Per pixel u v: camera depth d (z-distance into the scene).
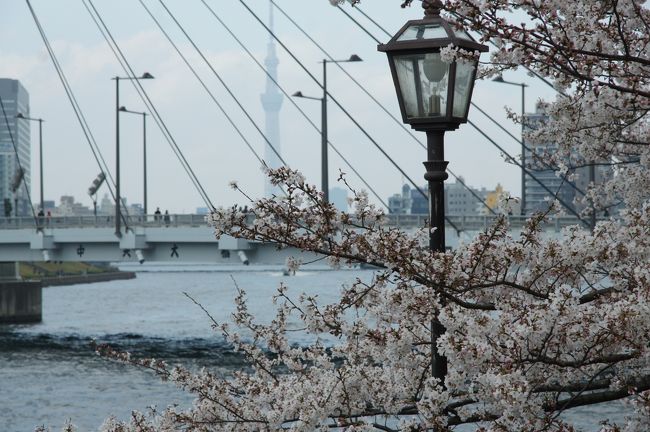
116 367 81.56
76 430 15.20
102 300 186.75
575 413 44.38
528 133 16.47
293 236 13.26
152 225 89.44
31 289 134.12
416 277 12.95
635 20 13.26
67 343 101.62
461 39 12.97
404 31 13.38
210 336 106.25
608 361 12.55
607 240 13.42
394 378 14.09
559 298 11.86
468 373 12.43
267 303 143.38
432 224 13.33
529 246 13.44
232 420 15.30
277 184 13.31
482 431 12.14
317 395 13.95
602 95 13.22
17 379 76.25
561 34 12.61
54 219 96.31
